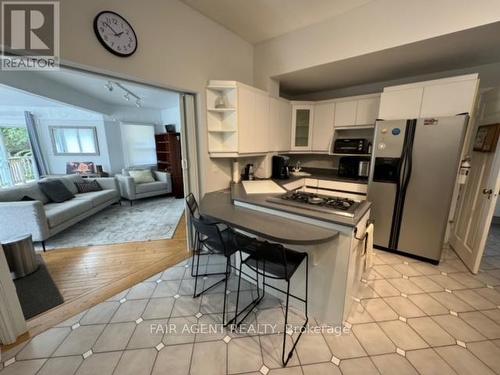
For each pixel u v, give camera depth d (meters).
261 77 3.00
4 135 4.84
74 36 1.46
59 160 5.42
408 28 1.96
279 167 3.21
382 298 1.95
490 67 2.56
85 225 3.79
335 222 1.51
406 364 1.38
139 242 3.12
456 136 2.17
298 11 2.23
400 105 2.56
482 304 1.88
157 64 1.96
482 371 1.34
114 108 5.71
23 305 1.89
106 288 2.12
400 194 2.54
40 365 1.39
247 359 1.42
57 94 3.67
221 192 2.70
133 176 5.46
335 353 1.45
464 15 1.73
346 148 3.39
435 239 2.42
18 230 2.73
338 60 2.38
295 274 1.80
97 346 1.51
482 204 2.30
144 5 1.82
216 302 1.94
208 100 2.49
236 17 2.36
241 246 1.58
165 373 1.34
